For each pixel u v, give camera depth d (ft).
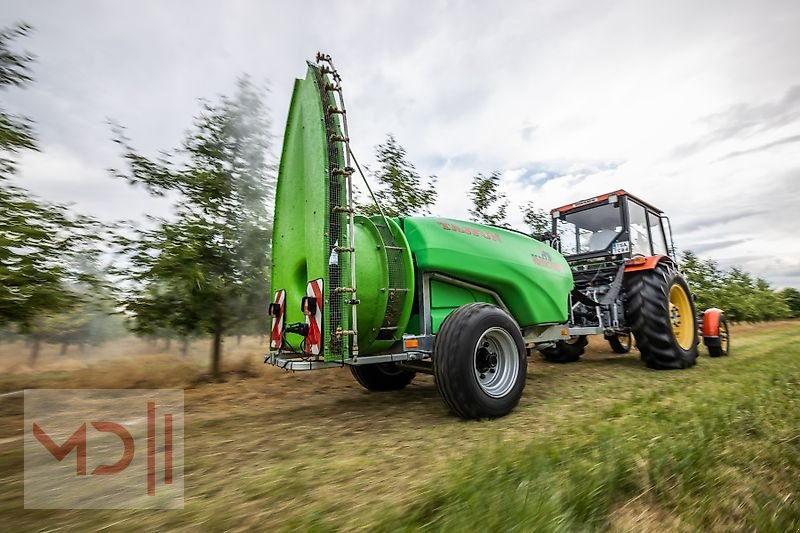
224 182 17.72
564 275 15.89
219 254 17.65
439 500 5.42
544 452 6.83
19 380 17.08
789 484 5.61
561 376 17.26
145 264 16.03
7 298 12.41
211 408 12.85
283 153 13.65
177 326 16.88
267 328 18.78
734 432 7.56
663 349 18.17
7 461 8.03
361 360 10.23
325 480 6.59
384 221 12.24
